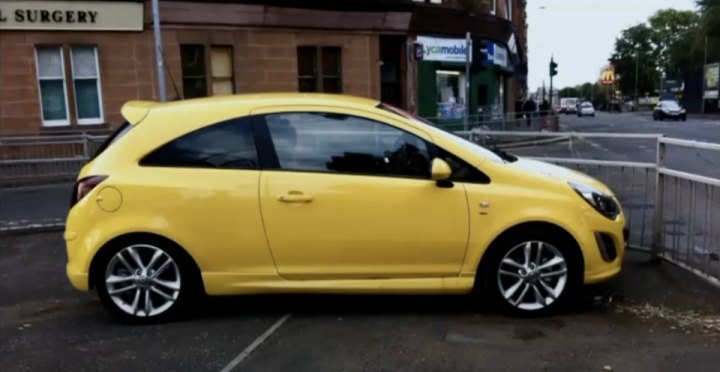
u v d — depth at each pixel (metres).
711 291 4.94
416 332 4.34
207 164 4.52
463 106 21.47
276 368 3.84
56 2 14.82
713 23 53.97
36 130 15.18
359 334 4.33
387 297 5.06
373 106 4.66
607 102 104.81
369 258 4.50
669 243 5.63
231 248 4.49
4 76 14.82
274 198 4.45
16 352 4.19
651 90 99.81
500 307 4.55
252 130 4.56
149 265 4.54
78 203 4.53
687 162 7.72
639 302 4.76
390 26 19.06
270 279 4.52
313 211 4.44
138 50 15.89
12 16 14.55
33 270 6.21
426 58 20.20
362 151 4.53
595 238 4.55
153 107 4.73
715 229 5.04
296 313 4.78
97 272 4.53
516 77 35.03
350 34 18.48
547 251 4.54
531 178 4.55
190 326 4.56
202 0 16.09
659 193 5.68
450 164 4.52
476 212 4.46
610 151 8.15
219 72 17.02
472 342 4.14
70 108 15.48
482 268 4.55
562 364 3.78
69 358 4.07
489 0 22.98
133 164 4.52
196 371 3.83
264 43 17.31
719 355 3.83
